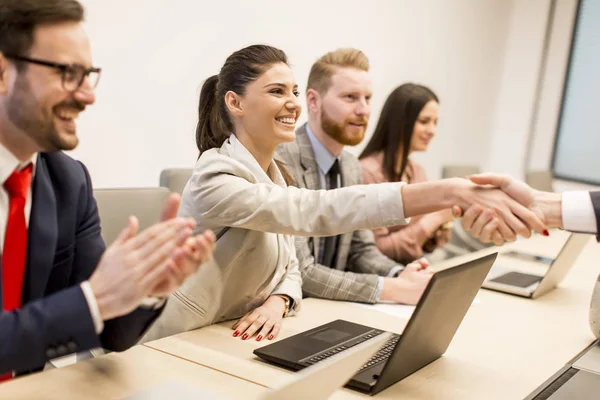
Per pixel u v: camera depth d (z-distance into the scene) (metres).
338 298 1.69
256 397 1.01
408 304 1.67
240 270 1.41
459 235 3.36
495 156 5.20
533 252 2.62
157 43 2.48
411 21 3.93
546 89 4.93
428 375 1.17
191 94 2.66
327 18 3.29
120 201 1.62
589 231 1.22
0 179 1.00
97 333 0.89
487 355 1.31
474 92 4.77
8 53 0.91
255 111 1.41
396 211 1.24
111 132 2.37
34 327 0.86
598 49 4.68
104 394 0.98
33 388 0.99
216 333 1.35
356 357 0.88
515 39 5.02
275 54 1.44
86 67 0.96
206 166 1.38
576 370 1.24
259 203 1.27
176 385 1.01
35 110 0.93
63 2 0.93
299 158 2.07
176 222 0.88
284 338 1.33
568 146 4.88
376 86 3.73
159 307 1.10
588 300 1.86
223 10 2.73
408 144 2.61
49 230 1.08
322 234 1.27
